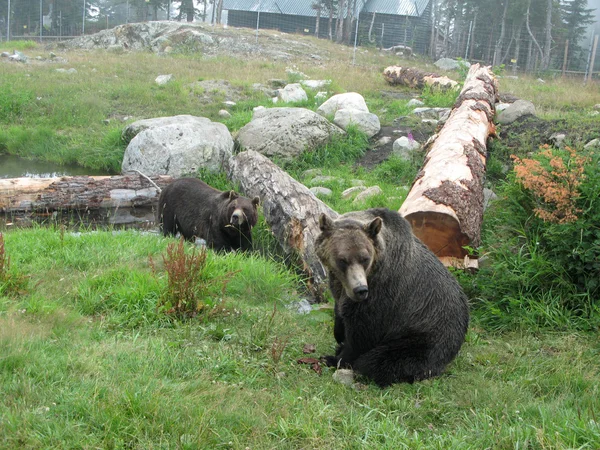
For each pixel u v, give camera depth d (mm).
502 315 6555
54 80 23797
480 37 43844
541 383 5156
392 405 4625
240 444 3783
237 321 6133
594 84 26406
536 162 7438
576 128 12938
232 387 4609
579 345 5945
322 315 6711
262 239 9789
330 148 15406
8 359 4445
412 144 14500
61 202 12195
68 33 56156
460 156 9062
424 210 7461
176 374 4754
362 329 5195
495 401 4691
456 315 5449
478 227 7926
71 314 5785
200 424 3861
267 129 15172
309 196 9367
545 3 41844
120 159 16219
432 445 3906
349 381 5094
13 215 11852
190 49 34312
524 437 3906
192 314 6090
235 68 27688
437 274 5484
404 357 5137
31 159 17500
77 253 7797
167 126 14188
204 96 22219
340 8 47375
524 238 7449
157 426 3805
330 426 4098
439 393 4855
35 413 3791
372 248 4828
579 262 6566
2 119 20016
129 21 64125
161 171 13859
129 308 6098
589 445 3730
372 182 13117
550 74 33094
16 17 54812
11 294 6223
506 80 26469
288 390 4738
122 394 4074
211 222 9562
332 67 29906
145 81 24484
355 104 17969
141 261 7734
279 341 5668
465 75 22250
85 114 20094
